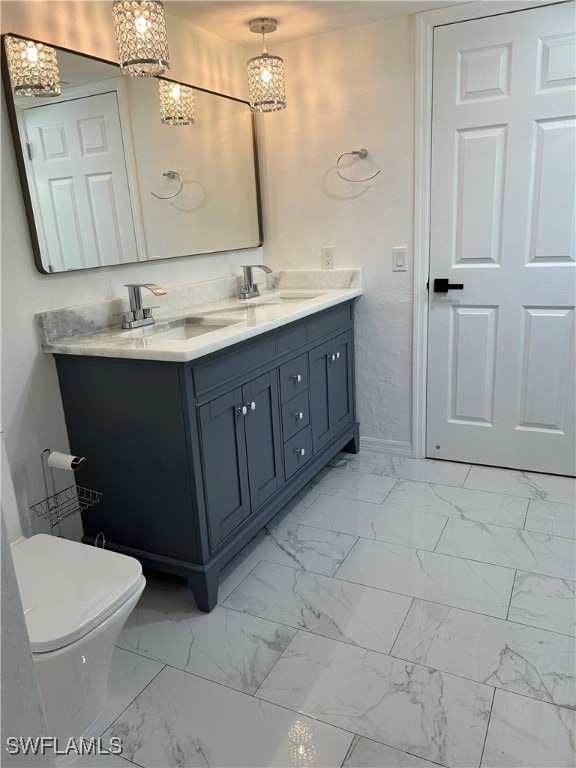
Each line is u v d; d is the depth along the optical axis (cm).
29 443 195
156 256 241
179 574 197
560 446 279
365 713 152
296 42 285
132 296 219
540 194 256
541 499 260
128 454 196
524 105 249
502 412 287
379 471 298
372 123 279
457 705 152
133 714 155
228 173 285
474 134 261
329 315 273
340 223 299
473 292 278
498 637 176
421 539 232
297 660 171
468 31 250
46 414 200
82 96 200
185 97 251
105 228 215
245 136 297
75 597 141
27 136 182
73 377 198
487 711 150
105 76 209
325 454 280
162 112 238
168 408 183
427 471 295
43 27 188
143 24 176
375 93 274
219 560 198
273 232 319
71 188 199
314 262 312
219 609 197
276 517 256
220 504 200
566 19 235
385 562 218
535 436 283
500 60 249
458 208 272
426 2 245
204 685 164
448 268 280
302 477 256
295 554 227
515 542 227
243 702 157
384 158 280
